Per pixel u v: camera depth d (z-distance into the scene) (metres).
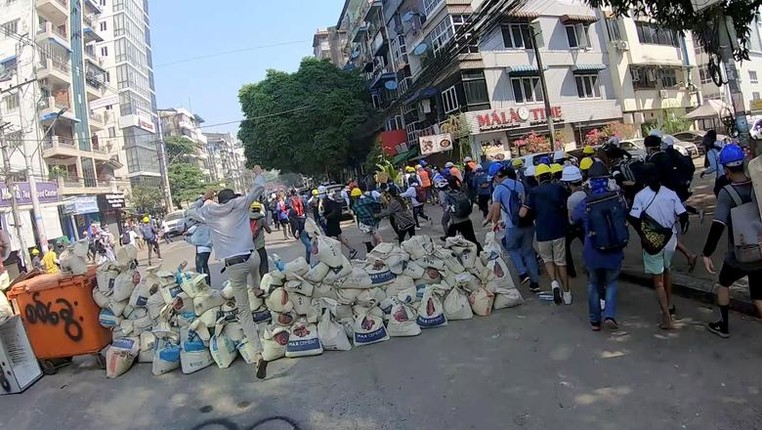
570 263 7.32
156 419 4.41
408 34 33.47
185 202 60.97
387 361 5.03
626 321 5.30
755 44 39.56
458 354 4.99
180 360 5.46
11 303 5.96
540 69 23.27
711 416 3.41
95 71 46.38
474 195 14.98
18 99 34.56
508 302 6.15
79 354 5.71
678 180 6.85
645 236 4.80
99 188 40.31
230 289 5.69
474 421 3.73
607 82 31.41
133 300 5.73
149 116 64.75
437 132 29.25
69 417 4.67
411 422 3.83
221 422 4.19
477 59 26.91
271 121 37.53
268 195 43.69
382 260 6.09
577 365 4.43
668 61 33.84
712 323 4.70
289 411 4.23
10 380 5.38
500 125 26.91
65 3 38.97
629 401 3.74
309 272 5.61
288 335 5.48
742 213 4.08
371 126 34.69
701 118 32.66
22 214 25.55
